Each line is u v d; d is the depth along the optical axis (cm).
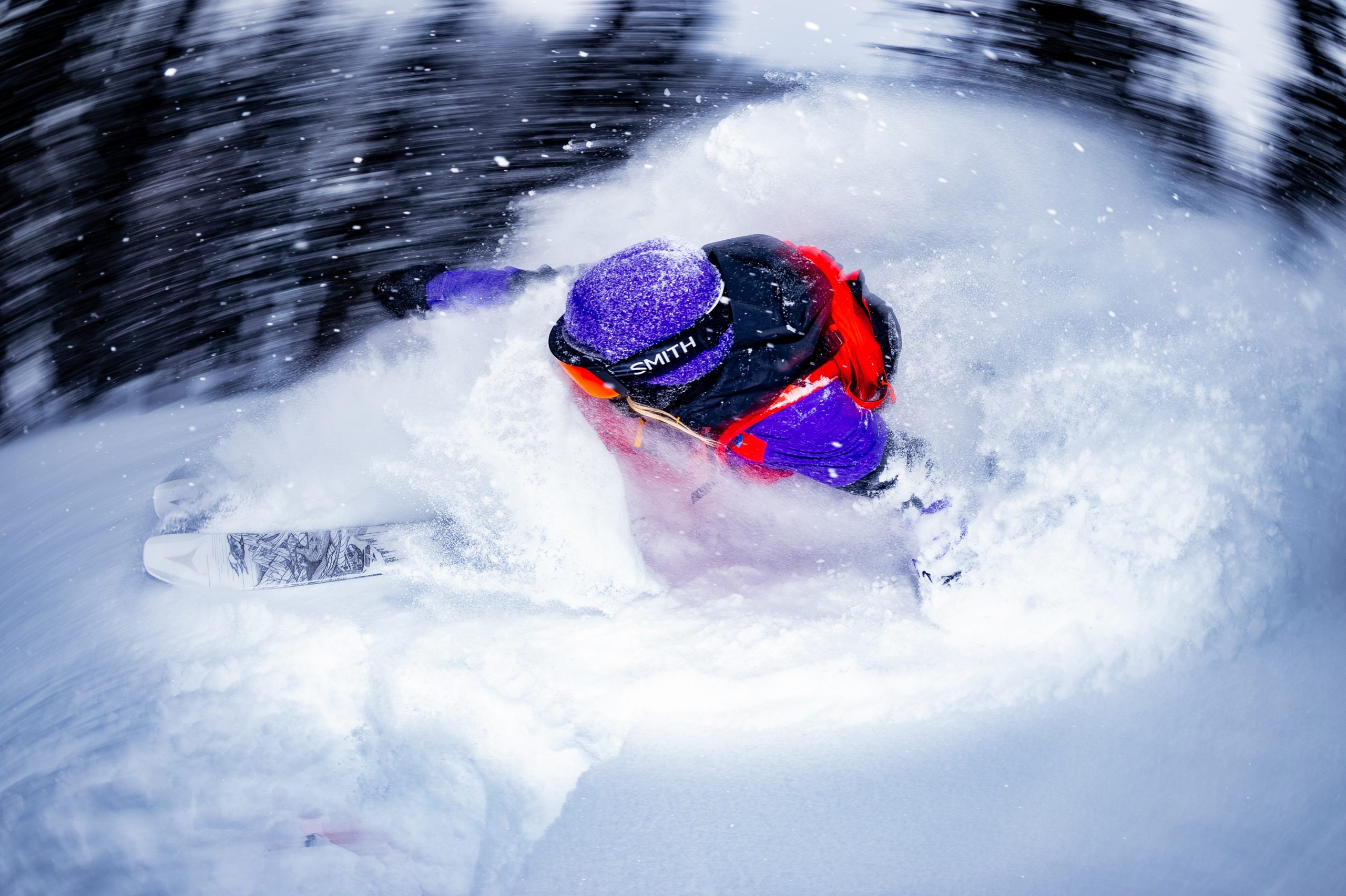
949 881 150
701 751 175
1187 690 178
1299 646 182
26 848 158
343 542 226
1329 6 414
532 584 218
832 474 189
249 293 314
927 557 205
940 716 180
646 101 364
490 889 151
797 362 166
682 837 159
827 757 173
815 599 214
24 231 343
